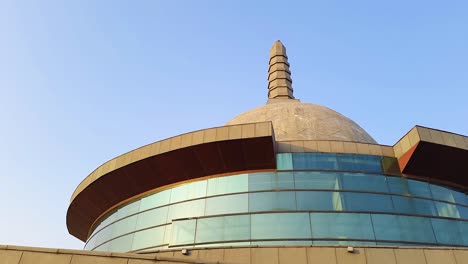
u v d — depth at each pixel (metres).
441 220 16.34
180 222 16.28
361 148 18.39
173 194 18.19
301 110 24.88
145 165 18.78
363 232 14.98
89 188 21.05
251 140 17.05
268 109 25.61
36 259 8.65
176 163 18.31
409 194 16.91
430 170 17.78
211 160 17.88
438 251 10.04
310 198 16.12
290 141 18.59
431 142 16.80
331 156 17.92
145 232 17.47
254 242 14.80
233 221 15.70
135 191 19.86
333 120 24.20
